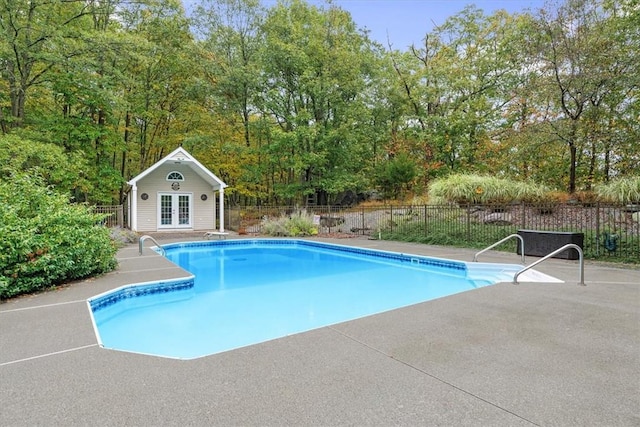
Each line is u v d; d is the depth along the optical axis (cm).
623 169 1315
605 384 257
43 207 627
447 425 209
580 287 566
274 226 1619
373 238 1424
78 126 1659
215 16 2050
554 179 1498
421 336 362
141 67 1886
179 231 1783
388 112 2306
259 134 2214
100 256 691
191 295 689
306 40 1969
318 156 1914
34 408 230
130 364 299
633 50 1063
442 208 1300
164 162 1702
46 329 385
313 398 242
